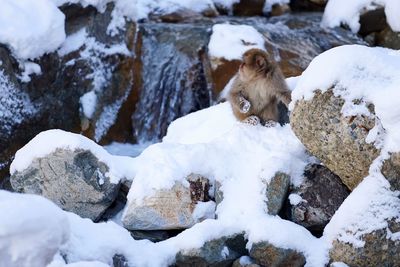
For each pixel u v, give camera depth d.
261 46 16.45
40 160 9.58
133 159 9.82
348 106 8.51
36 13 13.26
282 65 16.42
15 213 6.59
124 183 9.60
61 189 9.48
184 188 9.12
